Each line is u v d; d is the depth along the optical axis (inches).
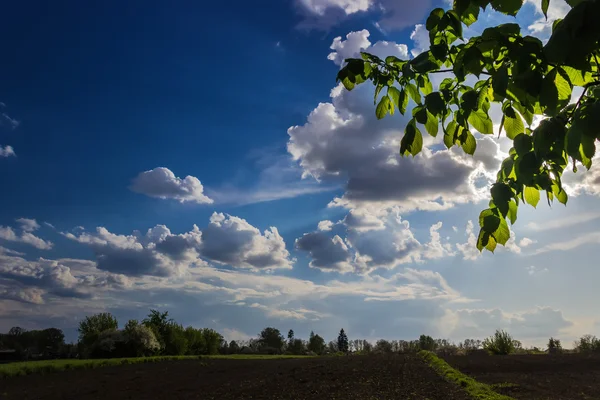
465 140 73.4
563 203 80.2
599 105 51.1
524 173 64.6
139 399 326.6
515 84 56.1
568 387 332.5
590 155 53.9
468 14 66.9
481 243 75.7
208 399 317.1
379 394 304.3
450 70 68.9
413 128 70.1
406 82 72.5
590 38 46.1
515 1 56.7
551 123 58.7
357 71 72.4
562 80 58.9
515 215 79.7
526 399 293.1
